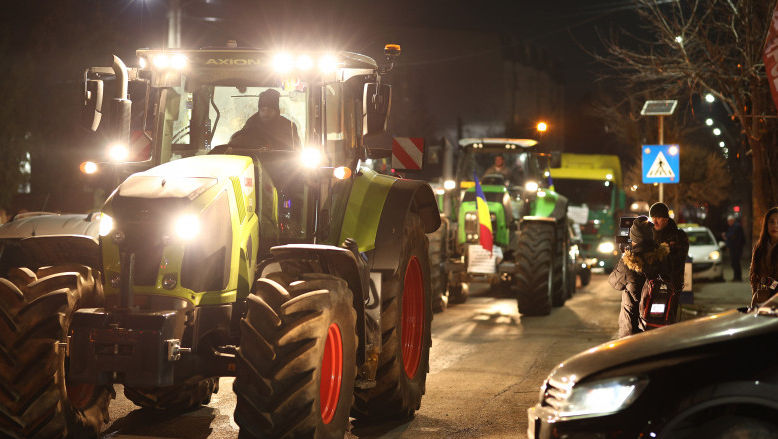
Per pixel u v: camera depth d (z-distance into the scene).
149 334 5.46
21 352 5.61
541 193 17.09
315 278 6.02
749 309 5.40
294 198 6.73
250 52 6.88
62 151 21.62
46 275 6.03
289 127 6.91
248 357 5.55
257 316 5.61
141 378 5.46
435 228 8.52
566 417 4.71
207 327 5.88
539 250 15.41
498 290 20.72
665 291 8.71
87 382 5.53
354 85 7.22
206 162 6.32
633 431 4.53
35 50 21.81
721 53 15.73
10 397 5.58
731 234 24.25
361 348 6.58
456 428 7.25
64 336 5.75
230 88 7.07
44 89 21.97
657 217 8.79
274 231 6.65
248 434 5.52
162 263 5.68
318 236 6.73
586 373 4.78
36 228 8.48
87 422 6.08
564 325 14.13
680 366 4.53
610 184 31.34
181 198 5.74
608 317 15.30
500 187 16.67
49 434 5.67
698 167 31.89
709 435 4.44
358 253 6.70
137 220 5.70
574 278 19.77
